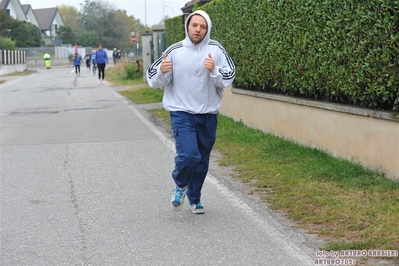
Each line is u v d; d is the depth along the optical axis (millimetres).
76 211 6730
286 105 10258
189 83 6039
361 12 7211
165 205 6914
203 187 7684
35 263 5156
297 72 9477
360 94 7691
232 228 5984
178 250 5395
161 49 25406
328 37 8203
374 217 5906
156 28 26500
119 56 58375
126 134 12344
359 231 5629
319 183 7348
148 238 5750
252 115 12047
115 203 7035
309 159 8602
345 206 6320
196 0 17594
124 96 21344
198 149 6289
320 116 9000
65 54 75938
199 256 5227
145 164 9258
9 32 77062
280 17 9859
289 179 7645
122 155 10023
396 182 7039
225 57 6148
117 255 5305
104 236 5840
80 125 13875
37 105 19062
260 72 11203
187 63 6027
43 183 8109
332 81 8281
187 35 6066
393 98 7105
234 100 13250
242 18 11930
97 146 10945
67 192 7602
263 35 10773
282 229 5887
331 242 5383
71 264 5117
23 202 7160
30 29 79875
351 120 8070
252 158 9141
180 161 6047
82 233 5945
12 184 8078
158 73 5973
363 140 7809
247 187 7586
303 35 9023
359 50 7367
